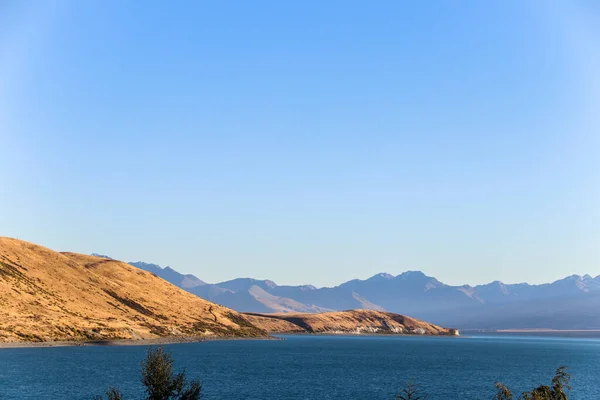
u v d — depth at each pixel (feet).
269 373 470.39
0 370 409.69
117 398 178.91
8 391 319.88
